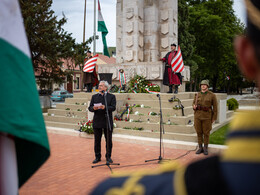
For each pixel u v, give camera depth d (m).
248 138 0.39
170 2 13.72
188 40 27.62
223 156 0.42
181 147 7.52
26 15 18.05
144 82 12.16
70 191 4.45
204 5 31.50
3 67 0.87
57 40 18.69
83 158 6.59
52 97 29.20
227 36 30.08
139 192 0.50
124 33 13.53
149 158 6.52
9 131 0.82
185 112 9.64
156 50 13.84
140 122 9.18
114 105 6.27
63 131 10.11
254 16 0.41
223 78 42.50
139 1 13.44
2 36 0.90
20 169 1.07
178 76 10.78
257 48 0.42
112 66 13.34
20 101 0.87
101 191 0.54
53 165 5.98
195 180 0.44
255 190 0.36
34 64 19.33
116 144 8.17
